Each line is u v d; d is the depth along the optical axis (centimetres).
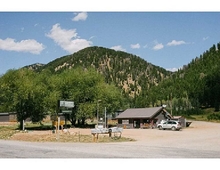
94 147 2430
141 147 2444
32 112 6581
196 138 3741
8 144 2681
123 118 7550
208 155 1950
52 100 6469
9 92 6400
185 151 2169
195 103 17725
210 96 18175
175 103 16975
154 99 19212
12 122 9131
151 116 7031
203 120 12800
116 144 2759
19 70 6750
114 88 7988
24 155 1877
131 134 4528
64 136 3578
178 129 5962
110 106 7306
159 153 2027
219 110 16325
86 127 7162
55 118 4100
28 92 6266
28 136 3662
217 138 3731
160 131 5522
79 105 7075
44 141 3086
